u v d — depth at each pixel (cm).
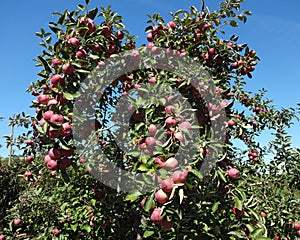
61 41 219
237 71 282
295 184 346
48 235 320
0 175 556
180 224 205
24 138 347
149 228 225
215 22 270
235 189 217
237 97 295
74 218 292
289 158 360
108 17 246
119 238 261
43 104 209
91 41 225
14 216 392
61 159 208
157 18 274
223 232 217
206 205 225
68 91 208
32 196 365
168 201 173
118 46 262
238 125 254
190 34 267
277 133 369
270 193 317
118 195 261
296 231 297
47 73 214
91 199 276
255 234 212
